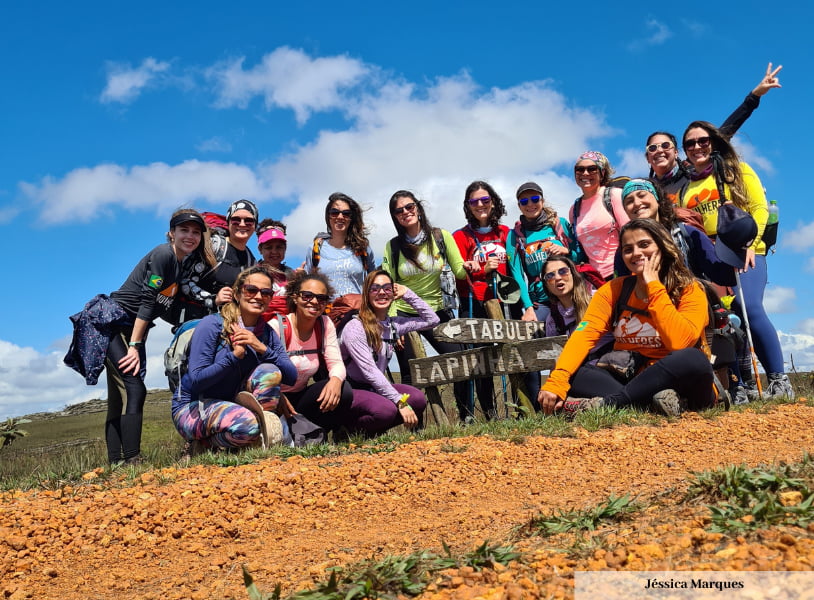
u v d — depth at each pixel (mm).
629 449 5754
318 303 6613
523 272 8492
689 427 6285
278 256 7789
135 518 4609
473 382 8367
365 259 8039
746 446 5676
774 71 8156
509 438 6203
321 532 4402
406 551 3684
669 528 2959
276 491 5031
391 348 7547
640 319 6988
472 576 2783
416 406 7359
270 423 6230
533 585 2549
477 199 8406
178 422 6410
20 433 8398
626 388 6863
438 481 5270
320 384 6871
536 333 8250
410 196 8016
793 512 2781
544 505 4453
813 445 5543
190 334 6449
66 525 4539
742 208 7902
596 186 8109
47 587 3791
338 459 5797
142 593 3631
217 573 3797
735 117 8414
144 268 6875
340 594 2699
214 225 7465
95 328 6695
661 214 7578
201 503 4805
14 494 5207
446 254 8219
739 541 2621
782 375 8164
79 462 6488
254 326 6430
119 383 6785
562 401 7004
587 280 8062
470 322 7945
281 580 3479
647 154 8594
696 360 6656
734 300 8211
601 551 2791
